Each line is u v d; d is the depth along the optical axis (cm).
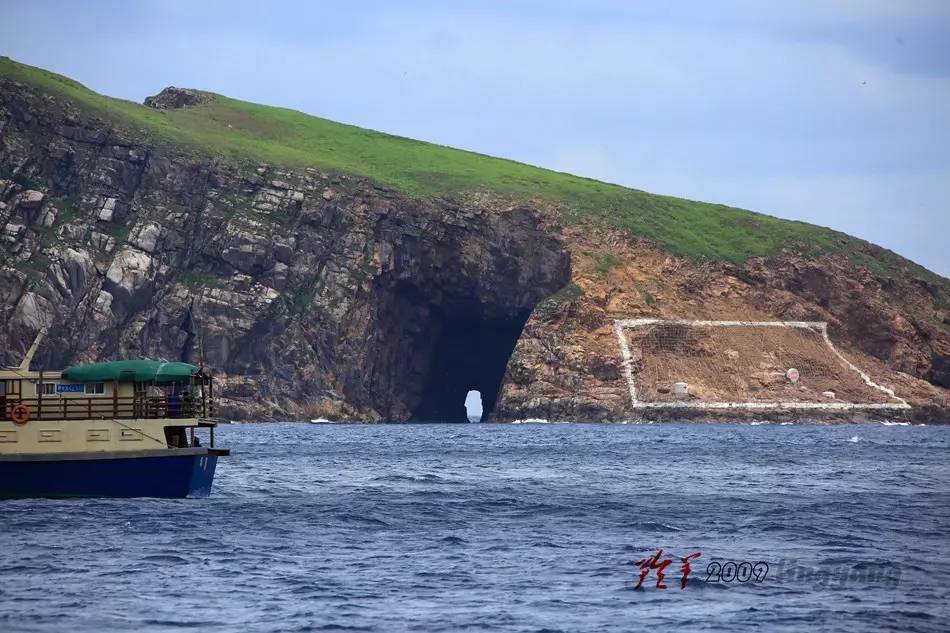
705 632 13438
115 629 13500
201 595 15188
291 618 14012
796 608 14662
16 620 13862
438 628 13612
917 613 14400
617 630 13525
